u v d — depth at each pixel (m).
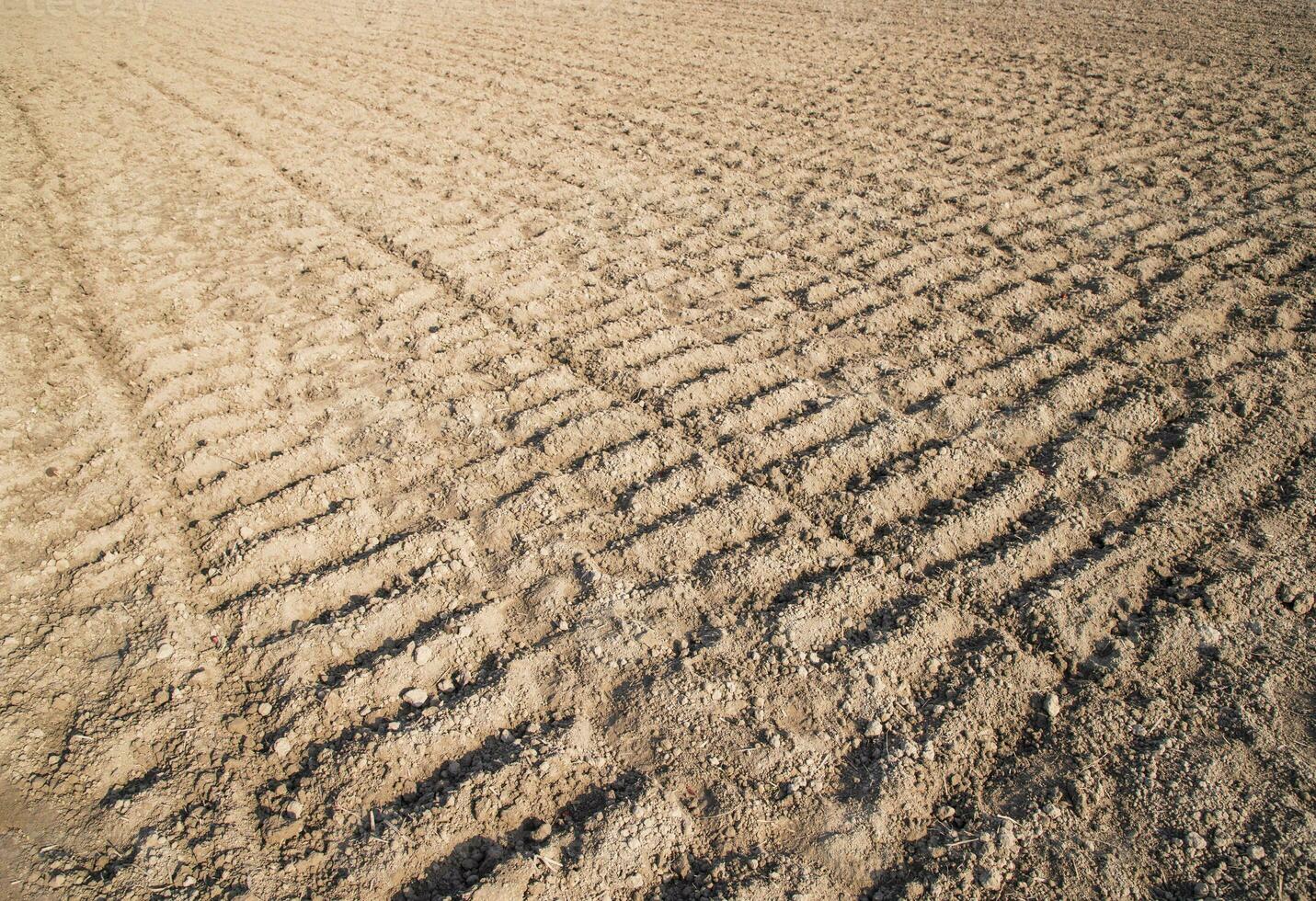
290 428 4.45
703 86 10.37
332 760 2.87
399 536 3.79
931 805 2.81
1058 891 2.56
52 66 11.27
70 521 3.80
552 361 5.11
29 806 2.71
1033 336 5.27
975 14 13.92
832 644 3.32
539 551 3.71
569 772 2.87
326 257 6.23
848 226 6.63
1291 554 3.69
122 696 3.05
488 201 7.16
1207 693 3.11
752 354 5.13
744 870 2.61
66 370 4.84
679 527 3.84
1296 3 13.75
